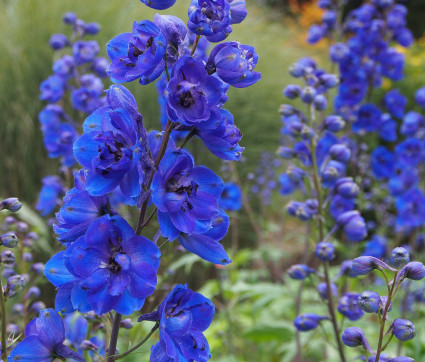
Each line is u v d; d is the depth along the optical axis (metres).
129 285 0.37
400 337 0.45
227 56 0.39
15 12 1.63
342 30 1.04
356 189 0.68
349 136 1.03
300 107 1.85
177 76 0.38
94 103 0.93
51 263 0.40
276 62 2.05
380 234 1.20
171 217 0.39
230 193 1.15
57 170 1.33
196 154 1.04
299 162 0.76
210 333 1.05
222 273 1.21
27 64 1.45
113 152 0.38
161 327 0.38
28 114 1.37
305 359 0.98
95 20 1.59
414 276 0.46
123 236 0.38
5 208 0.50
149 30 0.39
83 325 0.55
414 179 1.12
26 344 0.40
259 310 1.12
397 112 1.09
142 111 1.38
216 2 0.39
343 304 0.63
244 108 1.72
